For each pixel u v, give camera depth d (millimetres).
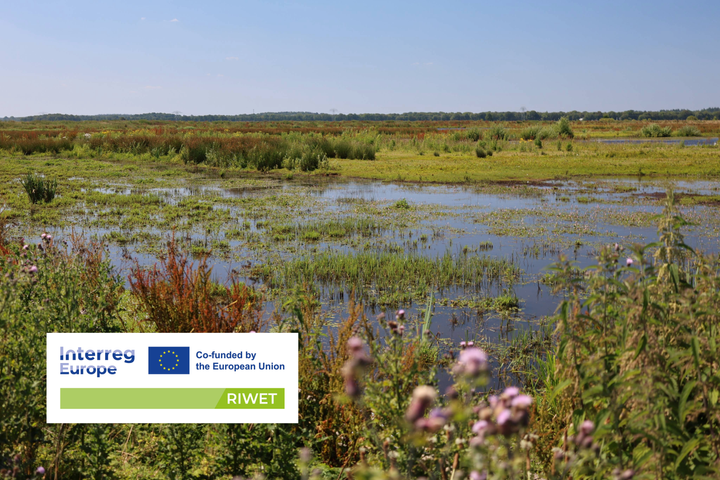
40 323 3514
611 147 35375
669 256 2816
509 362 5473
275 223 13117
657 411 2129
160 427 3141
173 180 22172
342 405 3406
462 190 19719
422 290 7848
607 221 13320
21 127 84812
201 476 2998
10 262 4316
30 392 2791
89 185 19906
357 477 1450
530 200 17125
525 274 8773
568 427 2871
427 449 2295
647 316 2393
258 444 3031
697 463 2295
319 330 3781
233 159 27734
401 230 12492
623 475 1855
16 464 2494
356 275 8508
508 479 1876
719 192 17828
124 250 10102
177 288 4609
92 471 2809
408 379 2418
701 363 2381
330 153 31969
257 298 5316
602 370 2414
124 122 118562
